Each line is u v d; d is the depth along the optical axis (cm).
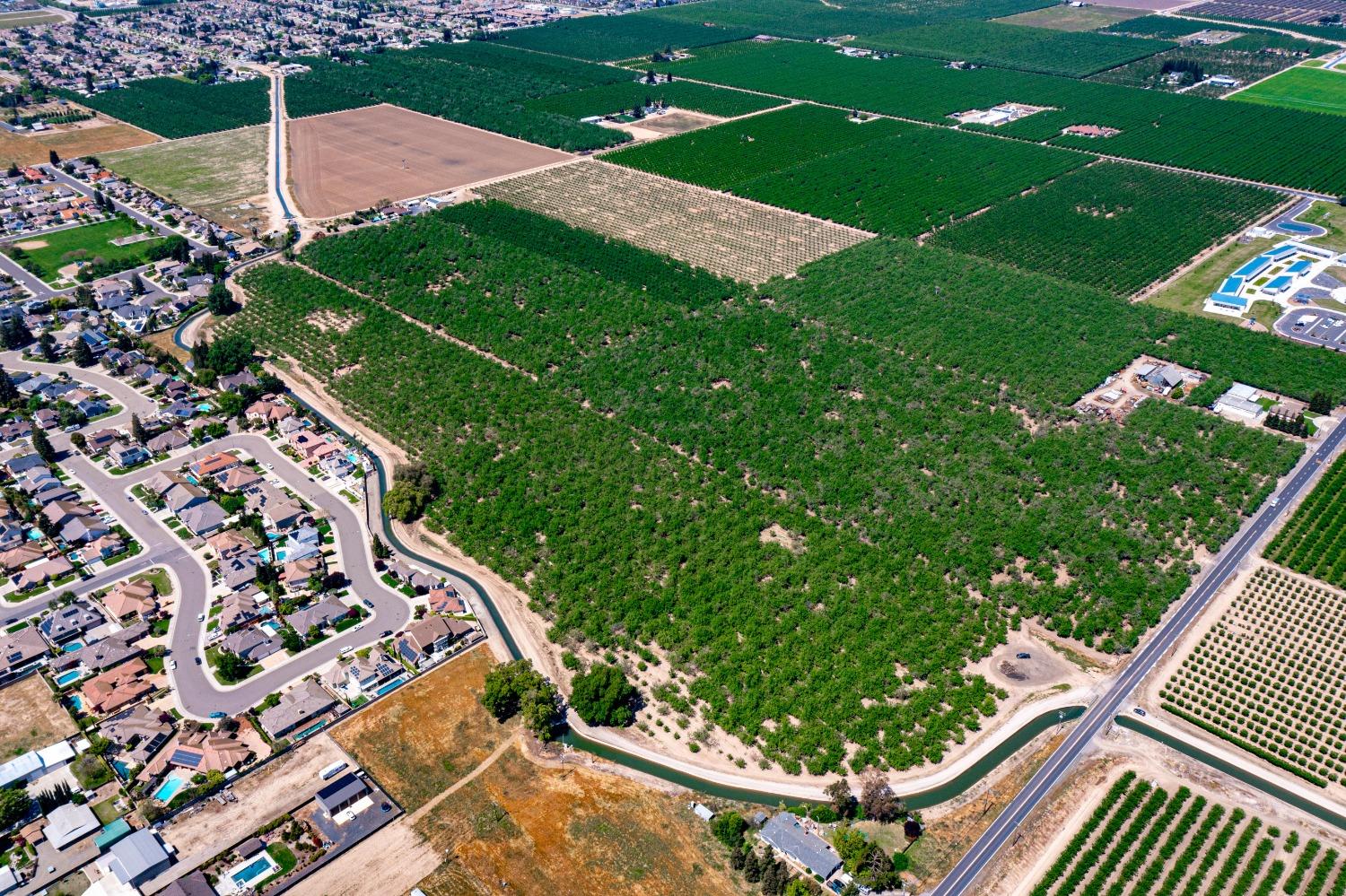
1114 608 19475
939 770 16300
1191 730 17162
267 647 18162
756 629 18838
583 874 14550
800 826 15150
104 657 17650
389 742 16588
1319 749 16825
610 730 16950
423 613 19250
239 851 14538
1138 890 14438
